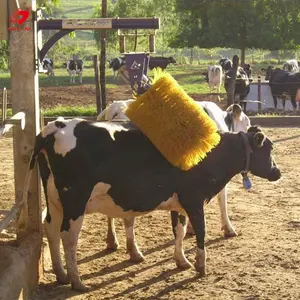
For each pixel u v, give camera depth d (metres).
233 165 8.90
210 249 9.80
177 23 66.44
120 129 8.14
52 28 8.86
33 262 8.01
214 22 57.62
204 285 8.26
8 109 21.09
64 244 7.96
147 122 8.12
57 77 51.94
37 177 8.52
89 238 10.45
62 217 8.09
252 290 8.00
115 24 8.93
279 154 18.12
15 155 8.46
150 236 10.54
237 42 57.72
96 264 9.20
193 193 8.50
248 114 27.56
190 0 59.00
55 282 8.38
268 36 56.66
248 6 56.66
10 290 6.86
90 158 7.84
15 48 8.36
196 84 43.84
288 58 73.94
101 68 24.30
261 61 70.69
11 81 8.40
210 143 8.23
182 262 8.95
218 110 10.79
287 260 9.12
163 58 44.12
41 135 7.89
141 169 8.13
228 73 29.70
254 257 9.31
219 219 11.52
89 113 25.66
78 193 7.83
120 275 8.73
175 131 8.06
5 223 7.29
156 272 8.84
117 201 8.14
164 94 8.12
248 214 11.87
